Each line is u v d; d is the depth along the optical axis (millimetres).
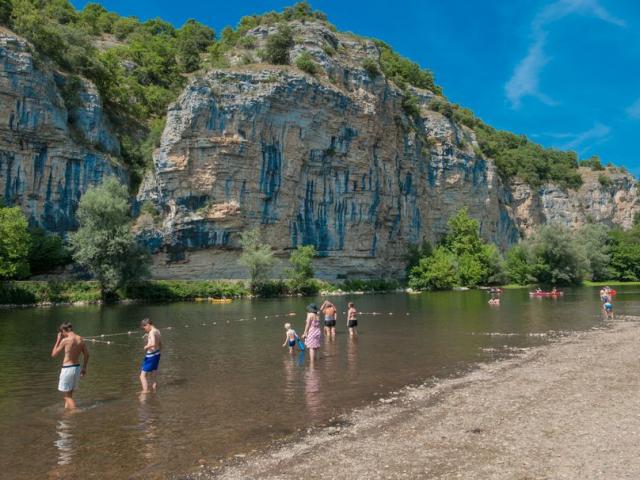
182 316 41156
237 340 27719
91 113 68125
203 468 9930
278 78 74000
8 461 10297
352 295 72562
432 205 105188
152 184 70625
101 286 55500
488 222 116562
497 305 51094
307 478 9406
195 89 69438
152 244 67938
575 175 150125
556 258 97375
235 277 72438
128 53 103750
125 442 11398
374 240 87562
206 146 69375
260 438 11664
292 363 20766
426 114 109562
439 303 55250
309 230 78750
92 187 60250
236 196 70875
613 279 114500
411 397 15203
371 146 86375
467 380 17344
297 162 76500
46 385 17062
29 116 59219
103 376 18516
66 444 11281
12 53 58281
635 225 142750
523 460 10008
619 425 11961
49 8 105625
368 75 87375
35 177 59969
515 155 140875
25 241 52312
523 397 14828
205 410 13945
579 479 9062
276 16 105562
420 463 10016
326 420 12984
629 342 24562
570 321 34969
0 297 49719
